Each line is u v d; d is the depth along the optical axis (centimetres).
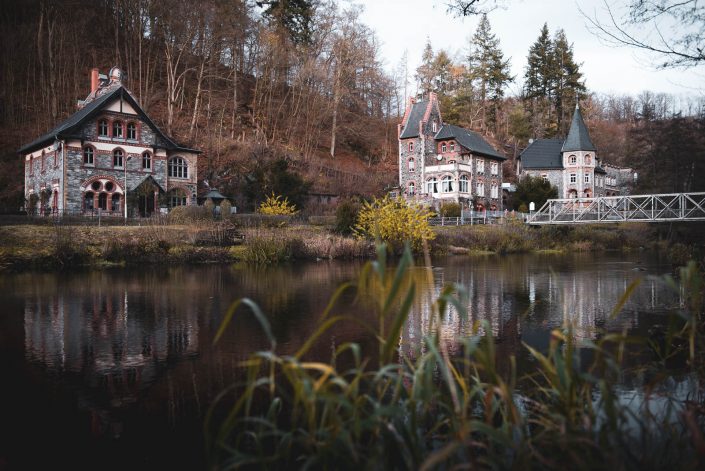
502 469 334
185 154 4200
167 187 4038
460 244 3559
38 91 5100
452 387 335
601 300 1324
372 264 314
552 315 1100
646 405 397
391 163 6669
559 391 367
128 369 696
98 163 3678
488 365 327
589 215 4403
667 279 342
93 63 5434
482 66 7775
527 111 8125
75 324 1014
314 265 2480
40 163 3894
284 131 6062
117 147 3762
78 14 5297
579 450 335
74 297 1372
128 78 5141
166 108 5400
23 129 4766
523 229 4019
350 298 1334
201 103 5575
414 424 339
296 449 430
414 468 334
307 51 6356
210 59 5612
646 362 680
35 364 725
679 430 433
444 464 378
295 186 4188
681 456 374
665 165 4231
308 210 4175
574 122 6347
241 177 4666
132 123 3856
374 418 316
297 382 315
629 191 5459
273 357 309
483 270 2245
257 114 5806
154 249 2486
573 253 3694
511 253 3628
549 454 343
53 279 1802
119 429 491
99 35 5594
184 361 735
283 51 5950
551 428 355
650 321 1020
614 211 3688
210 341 860
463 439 287
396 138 7150
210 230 2800
